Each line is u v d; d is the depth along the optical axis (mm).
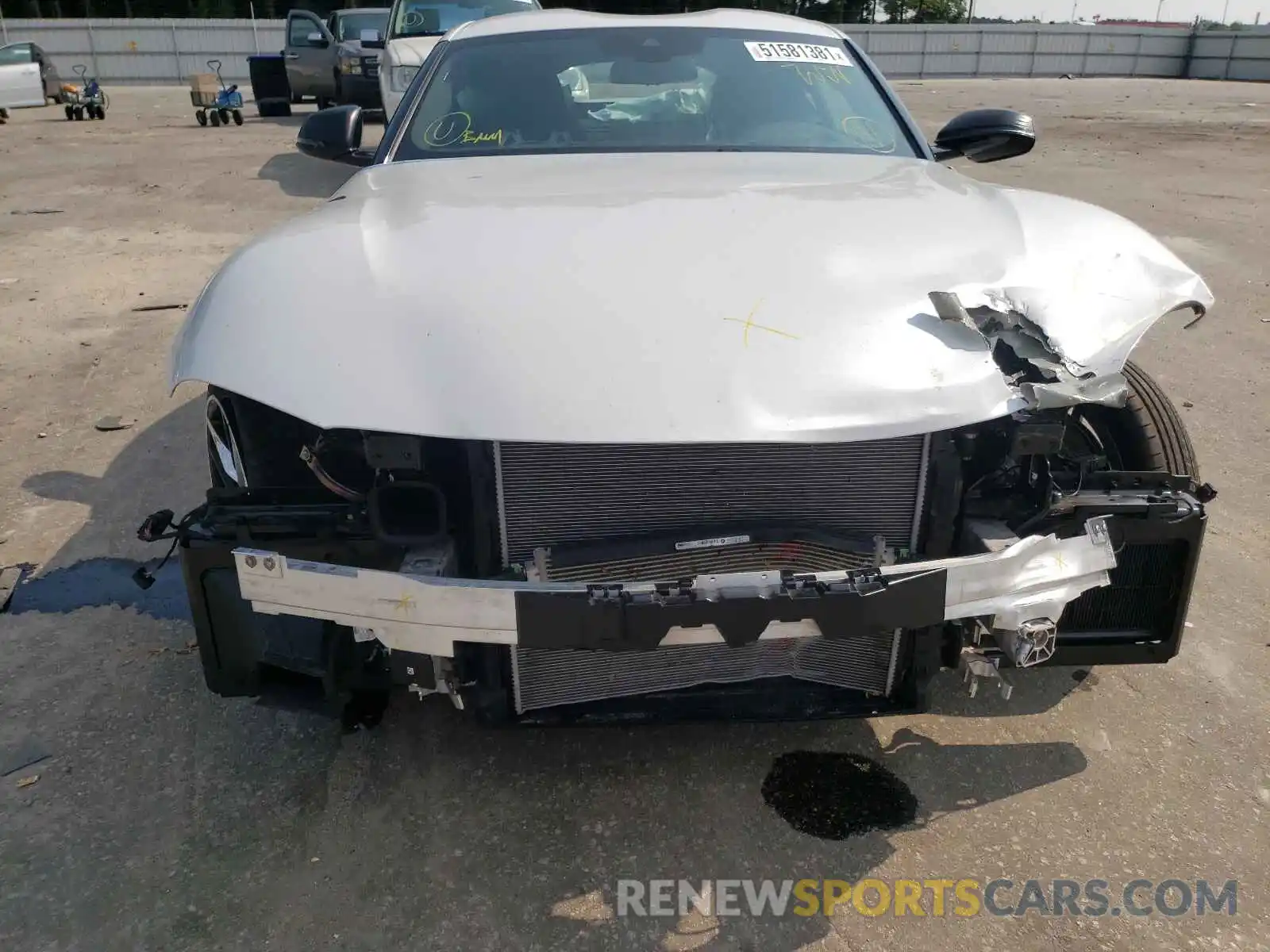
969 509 1915
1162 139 14484
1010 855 1996
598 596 1683
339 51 12312
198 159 12273
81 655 2646
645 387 1631
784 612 1699
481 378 1646
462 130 2869
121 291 6363
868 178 2486
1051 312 1849
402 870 1964
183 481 3707
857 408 1651
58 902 1885
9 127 17031
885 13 51000
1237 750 2287
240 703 2451
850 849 2014
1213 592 2930
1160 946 1790
